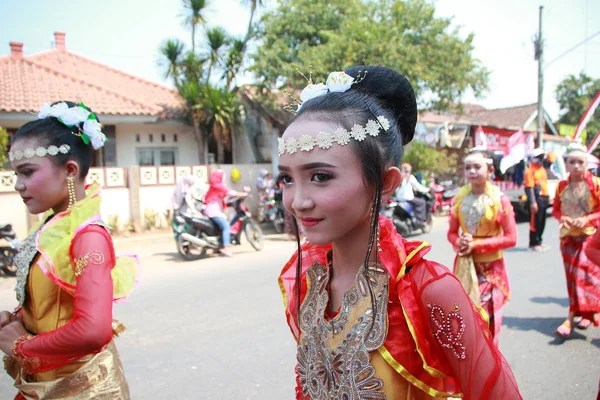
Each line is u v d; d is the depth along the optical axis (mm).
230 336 4316
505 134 17062
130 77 15719
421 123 14938
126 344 4160
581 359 3729
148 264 7551
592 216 3947
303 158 1060
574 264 4129
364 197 1085
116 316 4914
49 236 1610
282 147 1104
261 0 13305
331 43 10906
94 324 1460
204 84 12875
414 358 1096
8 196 8711
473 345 1068
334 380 1174
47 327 1631
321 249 1400
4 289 6340
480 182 3252
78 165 1733
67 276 1575
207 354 3930
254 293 5703
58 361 1569
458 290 1081
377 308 1113
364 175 1069
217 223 7816
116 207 10078
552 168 8828
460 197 3410
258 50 11891
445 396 1135
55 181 1688
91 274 1497
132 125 12758
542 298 5316
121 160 12656
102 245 1549
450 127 15719
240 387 3363
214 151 14422
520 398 1104
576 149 4184
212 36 13492
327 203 1050
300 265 1340
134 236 9773
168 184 10641
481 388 1064
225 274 6730
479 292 3203
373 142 1078
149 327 4582
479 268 3264
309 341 1261
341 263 1235
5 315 1672
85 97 11852
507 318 4699
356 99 1111
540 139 17156
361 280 1158
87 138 1753
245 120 13953
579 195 4125
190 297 5586
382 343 1086
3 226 7023
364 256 1192
